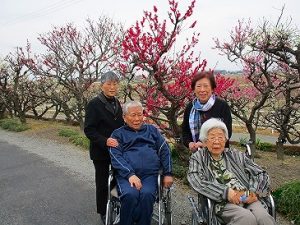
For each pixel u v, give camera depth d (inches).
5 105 721.0
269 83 275.9
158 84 221.8
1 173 294.5
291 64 222.4
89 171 287.4
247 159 140.3
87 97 486.3
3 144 451.5
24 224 181.6
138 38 210.5
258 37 226.2
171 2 209.8
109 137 157.6
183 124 165.8
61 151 382.3
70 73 464.4
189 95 222.8
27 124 612.1
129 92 263.4
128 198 136.3
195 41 240.4
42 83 555.2
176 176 247.1
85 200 214.4
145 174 147.6
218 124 136.8
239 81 389.7
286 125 303.9
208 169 136.5
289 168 280.7
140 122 153.9
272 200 125.3
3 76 652.1
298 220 169.3
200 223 126.1
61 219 185.6
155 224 169.5
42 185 251.9
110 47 437.7
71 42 592.4
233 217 122.3
